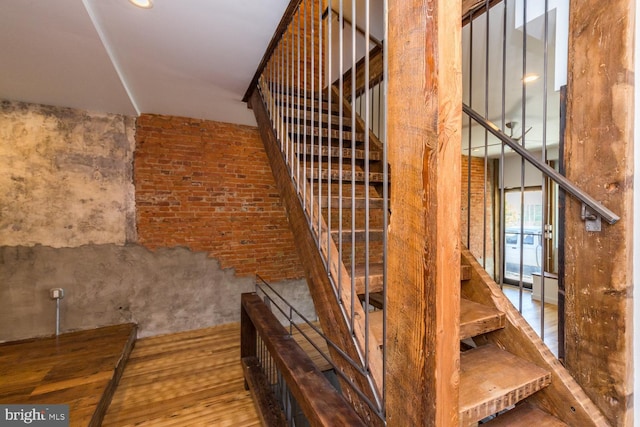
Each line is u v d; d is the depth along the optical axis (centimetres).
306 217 150
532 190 527
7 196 278
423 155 63
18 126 281
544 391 115
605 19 105
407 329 69
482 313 128
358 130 261
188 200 351
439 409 62
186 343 317
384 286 81
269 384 214
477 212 560
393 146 73
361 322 111
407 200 68
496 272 572
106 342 276
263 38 186
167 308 340
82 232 305
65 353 254
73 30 169
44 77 230
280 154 191
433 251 62
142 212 329
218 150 366
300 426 232
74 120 301
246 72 229
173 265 343
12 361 240
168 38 184
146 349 303
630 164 101
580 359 112
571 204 116
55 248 295
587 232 111
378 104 312
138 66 220
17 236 281
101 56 198
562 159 124
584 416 104
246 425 200
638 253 104
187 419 204
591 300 109
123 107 299
